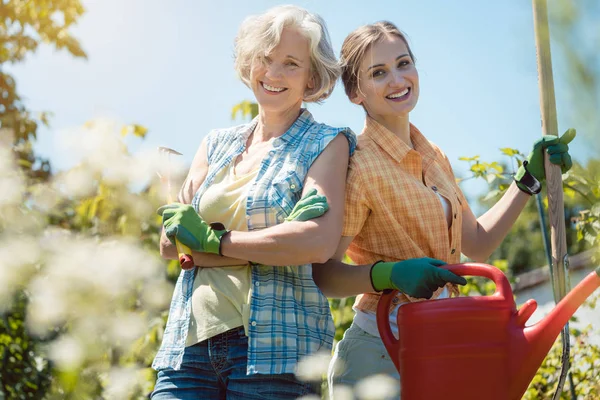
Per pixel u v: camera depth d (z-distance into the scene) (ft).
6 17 18.25
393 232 7.46
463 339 5.83
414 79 7.84
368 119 7.98
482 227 8.48
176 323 6.73
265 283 6.52
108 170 5.25
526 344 5.81
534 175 8.16
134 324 4.56
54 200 5.55
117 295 4.55
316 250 6.37
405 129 7.98
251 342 6.31
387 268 6.54
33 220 5.04
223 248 6.50
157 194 7.09
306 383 6.48
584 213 10.14
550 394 11.19
